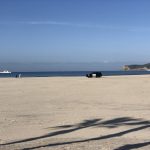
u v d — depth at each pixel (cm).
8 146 1041
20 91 3409
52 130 1344
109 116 1730
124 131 1320
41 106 2177
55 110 1977
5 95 2969
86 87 3962
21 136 1226
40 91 3409
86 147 1020
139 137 1206
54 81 5369
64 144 1073
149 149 1009
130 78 6284
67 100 2558
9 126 1431
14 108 2067
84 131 1320
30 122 1538
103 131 1320
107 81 5203
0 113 1839
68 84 4538
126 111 1923
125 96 2853
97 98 2705
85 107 2122
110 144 1071
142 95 2927
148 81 5059
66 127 1412
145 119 1627
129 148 1018
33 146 1038
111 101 2480
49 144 1071
